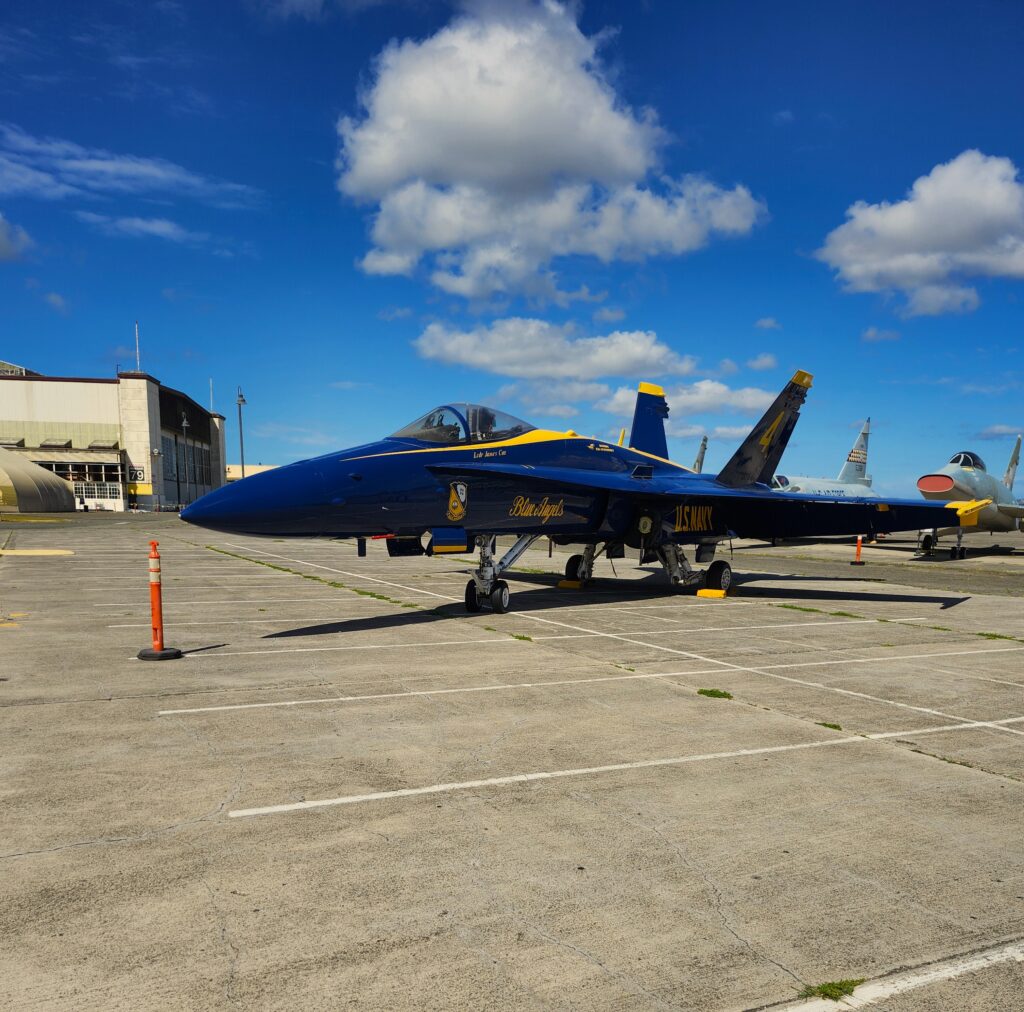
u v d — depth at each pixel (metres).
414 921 3.16
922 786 4.84
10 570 19.81
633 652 9.29
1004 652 9.70
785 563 26.06
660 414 21.17
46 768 4.94
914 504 15.53
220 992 2.68
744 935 3.10
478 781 4.80
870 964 2.91
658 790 4.69
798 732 5.98
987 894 3.48
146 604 13.30
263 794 4.54
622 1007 2.62
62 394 102.94
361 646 9.48
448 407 12.78
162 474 112.12
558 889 3.45
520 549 13.30
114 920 3.13
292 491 10.06
